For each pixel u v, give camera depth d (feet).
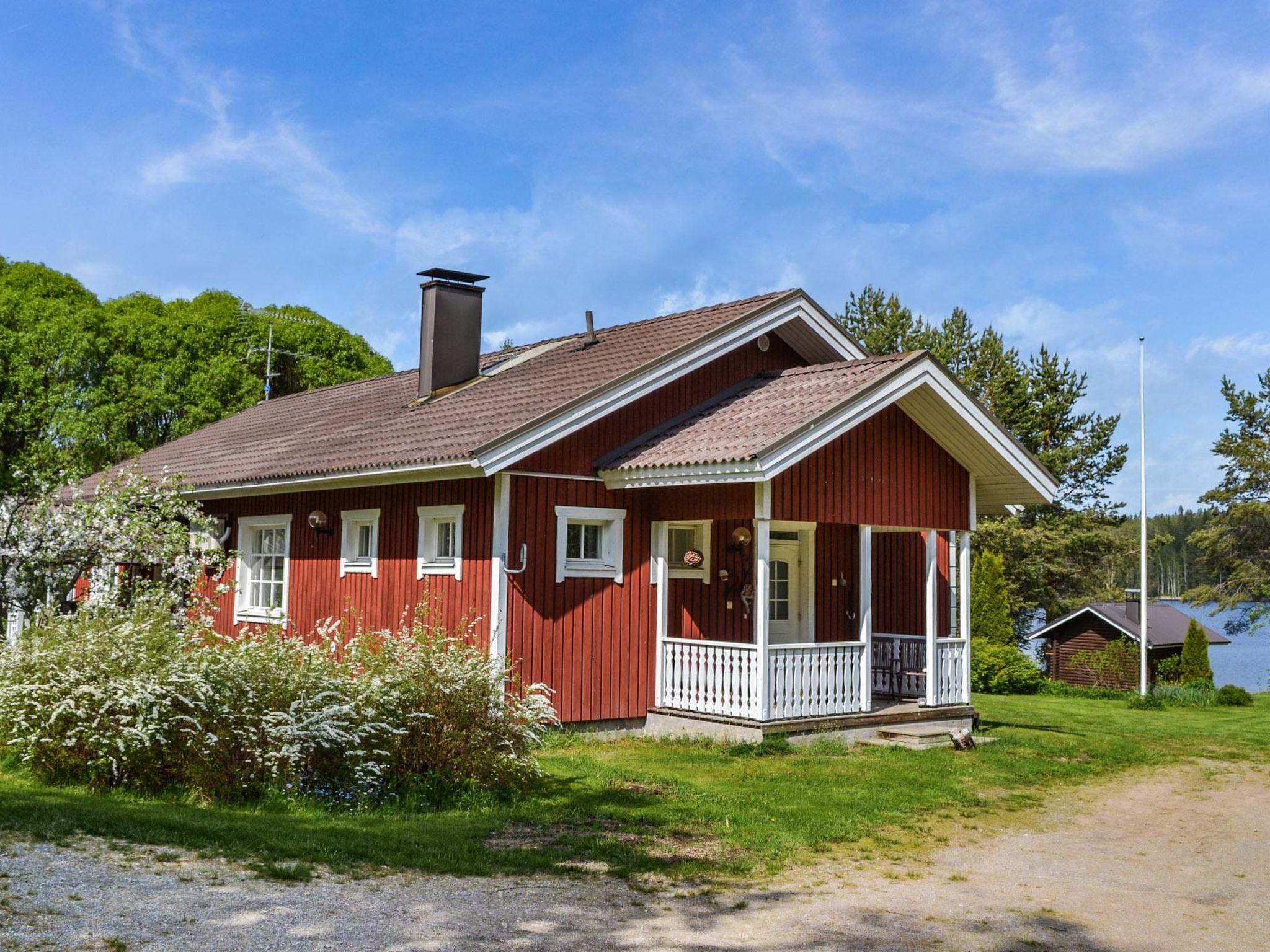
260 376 123.34
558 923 20.95
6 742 32.40
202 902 20.11
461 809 30.81
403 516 48.52
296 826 26.91
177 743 30.22
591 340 56.85
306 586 54.95
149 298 132.26
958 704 50.55
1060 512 133.90
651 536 47.62
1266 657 235.20
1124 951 21.54
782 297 51.24
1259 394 132.87
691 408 49.80
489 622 42.75
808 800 34.22
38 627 36.68
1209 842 31.96
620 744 43.75
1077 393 134.21
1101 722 60.49
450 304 57.88
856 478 45.93
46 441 101.09
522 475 43.37
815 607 53.36
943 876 26.81
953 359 131.54
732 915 22.44
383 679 32.24
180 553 54.13
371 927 19.69
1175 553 280.72
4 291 118.83
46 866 21.34
